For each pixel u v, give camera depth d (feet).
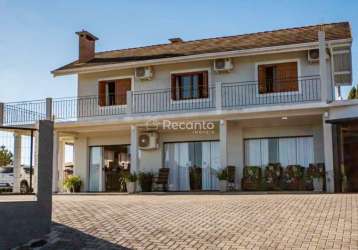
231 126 66.08
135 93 70.13
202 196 51.19
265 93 63.77
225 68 65.05
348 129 55.36
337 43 58.95
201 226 31.42
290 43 61.31
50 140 31.35
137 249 26.58
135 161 65.77
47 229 30.48
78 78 74.79
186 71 68.33
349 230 28.07
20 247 28.09
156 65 69.92
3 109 69.10
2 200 29.68
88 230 31.17
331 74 62.69
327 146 55.72
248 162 65.67
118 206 41.24
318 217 32.22
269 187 61.72
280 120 62.54
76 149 75.31
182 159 68.74
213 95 66.33
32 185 34.45
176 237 28.73
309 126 63.10
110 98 72.74
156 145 68.69
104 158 74.43
